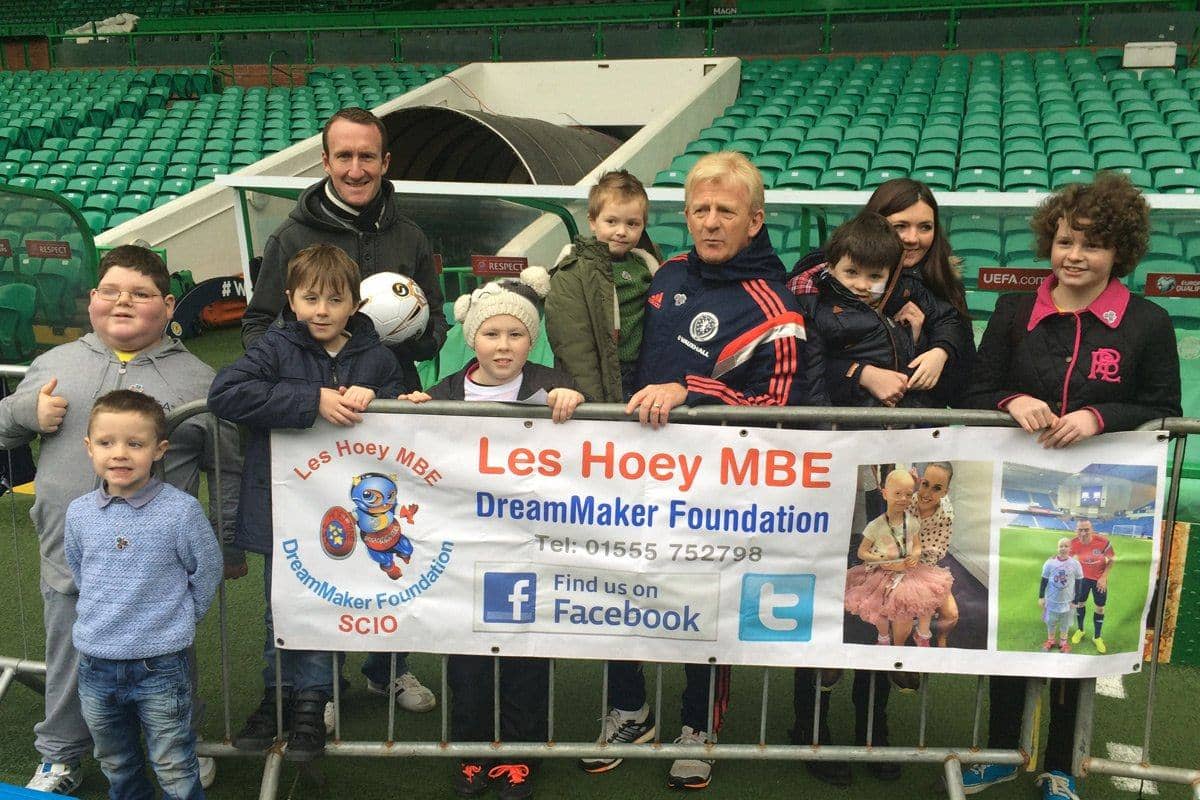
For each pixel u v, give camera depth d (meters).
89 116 14.03
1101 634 2.56
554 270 2.88
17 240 6.65
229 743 2.71
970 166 9.26
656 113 13.52
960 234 4.61
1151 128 9.61
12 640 3.64
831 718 3.23
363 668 3.25
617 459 2.53
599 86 13.69
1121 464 2.48
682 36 14.32
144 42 16.72
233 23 17.06
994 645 2.58
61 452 2.58
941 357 2.66
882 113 11.25
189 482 2.69
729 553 2.57
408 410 2.52
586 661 3.62
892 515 2.53
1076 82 11.68
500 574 2.62
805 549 2.56
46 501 2.59
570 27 15.92
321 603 2.64
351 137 2.94
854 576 2.57
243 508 2.63
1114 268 2.51
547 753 2.68
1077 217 2.39
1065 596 2.55
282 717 2.75
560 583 2.62
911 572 2.56
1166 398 2.47
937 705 3.32
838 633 2.61
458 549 2.61
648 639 2.63
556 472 2.54
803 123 11.12
